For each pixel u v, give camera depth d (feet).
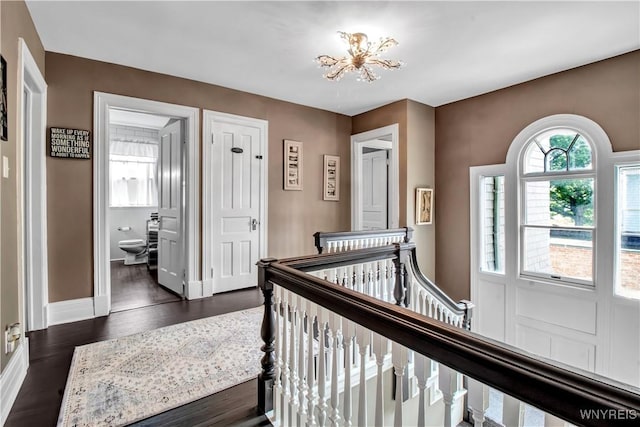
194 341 8.46
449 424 2.98
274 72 11.20
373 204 18.37
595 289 10.51
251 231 13.47
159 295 12.46
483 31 8.46
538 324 11.87
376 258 7.73
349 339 4.03
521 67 10.73
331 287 4.10
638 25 8.14
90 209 10.05
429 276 14.78
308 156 15.06
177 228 12.56
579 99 10.64
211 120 12.28
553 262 11.64
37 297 9.07
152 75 11.07
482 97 13.34
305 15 7.78
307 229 15.08
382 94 13.43
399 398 3.29
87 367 7.13
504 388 2.23
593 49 9.46
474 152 13.62
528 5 7.33
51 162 9.44
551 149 11.60
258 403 6.04
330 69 10.87
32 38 7.89
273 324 5.93
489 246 13.46
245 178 13.25
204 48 9.45
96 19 7.91
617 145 9.89
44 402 5.92
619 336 10.03
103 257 10.24
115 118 18.03
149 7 7.45
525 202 12.30
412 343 2.90
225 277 12.84
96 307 10.11
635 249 9.89
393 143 14.38
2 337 5.58
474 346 2.44
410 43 9.12
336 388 4.42
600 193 10.30
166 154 13.48
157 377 6.82
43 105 9.09
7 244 5.83
